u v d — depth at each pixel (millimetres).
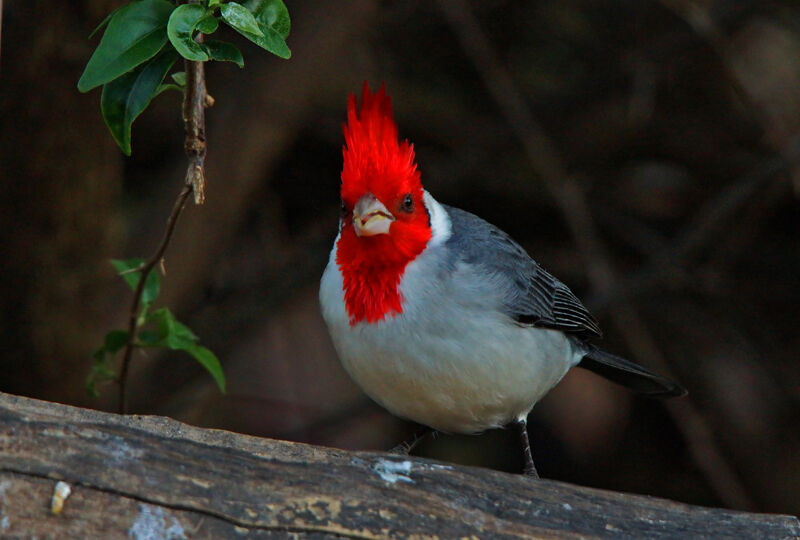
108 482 5555
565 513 6141
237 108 11977
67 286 10125
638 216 13742
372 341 7285
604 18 13203
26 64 9562
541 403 14422
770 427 13469
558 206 12789
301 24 11852
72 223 10008
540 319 7984
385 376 7414
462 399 7539
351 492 5875
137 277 7750
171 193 11969
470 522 5977
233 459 5816
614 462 14086
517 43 13523
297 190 13742
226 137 11945
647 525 6219
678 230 13781
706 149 13406
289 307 14219
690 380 13398
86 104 9812
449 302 7285
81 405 10531
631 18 13117
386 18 13086
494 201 13664
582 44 13359
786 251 13820
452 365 7312
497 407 7738
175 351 11781
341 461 5992
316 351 14633
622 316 12234
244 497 5711
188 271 11750
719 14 12797
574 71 13508
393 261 7250
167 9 5848
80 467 5555
